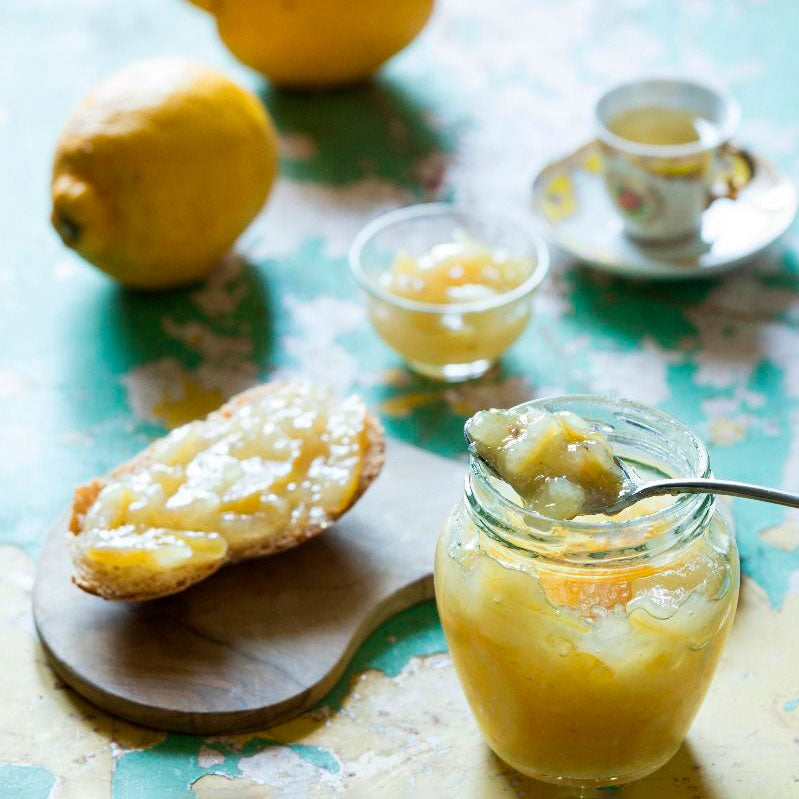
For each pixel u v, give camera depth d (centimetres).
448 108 100
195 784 68
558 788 67
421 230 87
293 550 74
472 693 67
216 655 71
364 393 83
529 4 109
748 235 88
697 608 65
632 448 68
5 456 80
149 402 83
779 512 76
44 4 110
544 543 63
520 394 82
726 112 88
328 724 70
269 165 87
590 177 92
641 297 87
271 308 88
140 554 70
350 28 97
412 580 73
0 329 87
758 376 82
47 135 99
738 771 68
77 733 70
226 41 98
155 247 85
